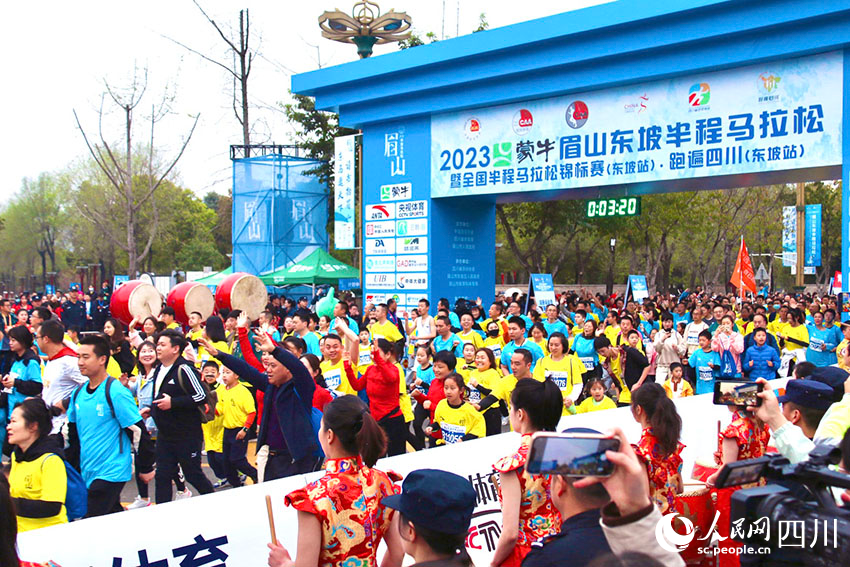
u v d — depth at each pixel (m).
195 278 38.84
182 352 8.01
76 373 7.87
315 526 3.44
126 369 9.95
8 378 8.32
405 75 18.94
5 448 7.40
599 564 2.04
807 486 2.36
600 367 12.52
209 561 4.49
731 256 60.62
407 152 19.73
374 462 3.72
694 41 14.74
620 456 2.03
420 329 15.37
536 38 16.41
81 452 6.38
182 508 4.45
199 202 67.69
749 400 4.43
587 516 2.46
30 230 66.94
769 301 25.17
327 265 27.86
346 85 20.08
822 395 4.21
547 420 3.96
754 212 45.94
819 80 13.80
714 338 12.42
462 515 3.08
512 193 18.16
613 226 32.06
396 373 8.50
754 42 14.20
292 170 31.22
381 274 20.30
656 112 15.73
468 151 18.53
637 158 16.00
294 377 6.41
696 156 15.24
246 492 4.70
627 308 19.16
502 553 3.90
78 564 4.07
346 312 14.98
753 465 2.39
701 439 7.70
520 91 17.28
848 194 13.55
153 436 8.86
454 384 7.72
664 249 43.50
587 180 16.70
